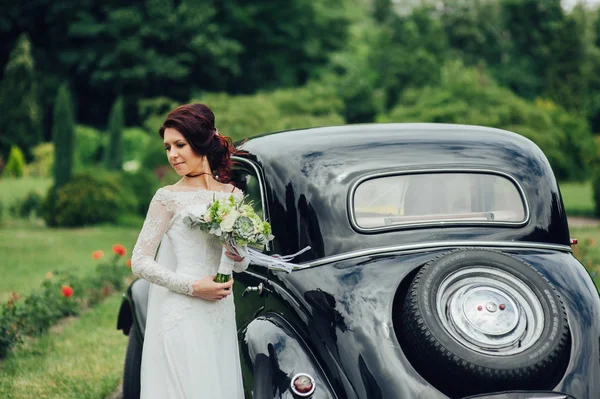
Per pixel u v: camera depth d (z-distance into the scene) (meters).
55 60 47.34
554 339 3.59
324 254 4.16
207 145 3.90
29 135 38.19
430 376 3.61
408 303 3.68
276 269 4.31
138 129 41.56
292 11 47.22
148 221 3.89
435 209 4.36
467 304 3.66
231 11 46.00
